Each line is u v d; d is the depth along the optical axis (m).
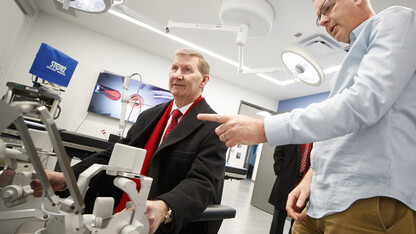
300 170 2.22
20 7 3.36
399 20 0.51
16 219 0.49
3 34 3.11
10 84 1.99
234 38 3.60
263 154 4.21
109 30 4.29
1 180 0.47
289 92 5.58
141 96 4.65
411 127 0.51
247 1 2.14
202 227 0.88
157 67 4.96
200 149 0.98
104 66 4.48
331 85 0.74
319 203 0.59
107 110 4.39
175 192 0.73
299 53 1.72
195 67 1.19
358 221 0.50
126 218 0.41
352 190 0.52
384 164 0.48
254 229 2.77
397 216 0.47
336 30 0.72
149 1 3.11
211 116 0.53
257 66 4.42
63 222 0.37
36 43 3.99
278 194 2.24
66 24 4.21
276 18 2.88
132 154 0.42
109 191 0.96
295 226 0.80
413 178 0.48
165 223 0.66
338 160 0.56
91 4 1.18
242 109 7.83
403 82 0.47
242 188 5.92
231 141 0.51
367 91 0.46
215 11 3.01
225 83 5.73
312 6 2.57
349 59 0.63
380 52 0.50
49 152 0.56
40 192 0.50
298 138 0.47
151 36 4.20
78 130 4.25
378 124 0.51
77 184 0.39
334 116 0.46
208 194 0.80
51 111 2.19
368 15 0.66
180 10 3.17
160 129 1.16
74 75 4.26
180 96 1.17
